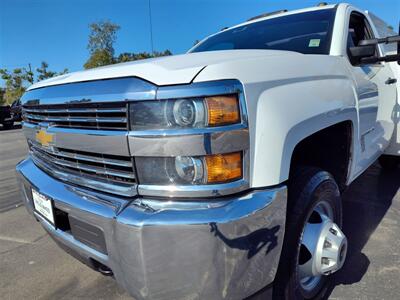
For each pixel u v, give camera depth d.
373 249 2.79
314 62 2.04
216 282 1.39
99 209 1.57
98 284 2.50
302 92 1.77
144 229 1.38
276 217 1.51
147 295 1.45
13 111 20.06
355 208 3.63
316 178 1.89
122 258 1.48
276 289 1.78
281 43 2.74
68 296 2.37
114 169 1.59
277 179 1.53
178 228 1.35
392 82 3.36
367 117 2.71
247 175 1.47
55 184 1.92
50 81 2.05
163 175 1.44
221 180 1.41
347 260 2.63
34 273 2.68
